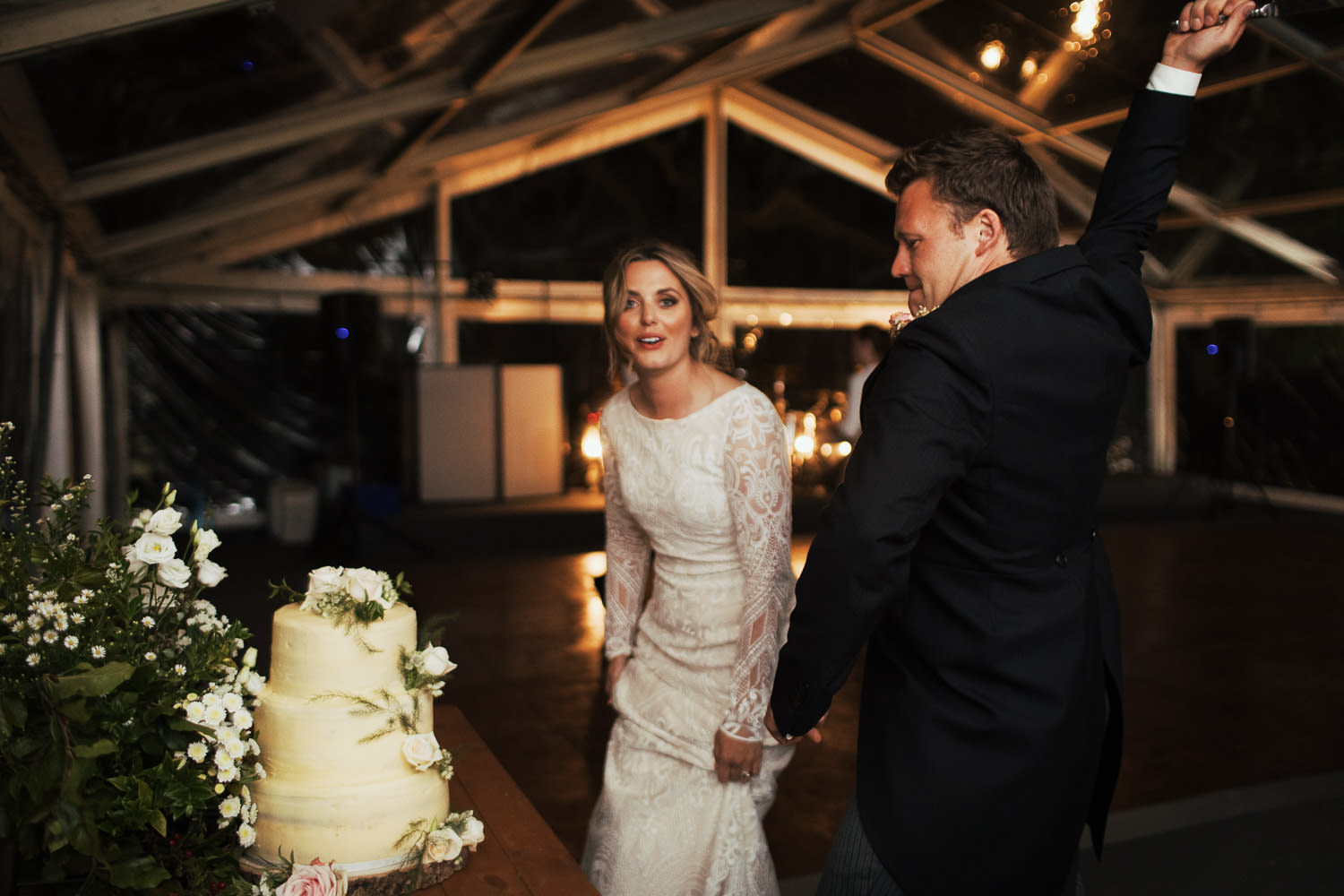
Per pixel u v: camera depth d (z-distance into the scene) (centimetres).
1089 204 884
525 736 373
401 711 130
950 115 842
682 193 1064
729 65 795
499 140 799
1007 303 126
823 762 346
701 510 190
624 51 588
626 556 220
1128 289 135
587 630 529
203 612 133
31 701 114
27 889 137
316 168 677
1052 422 124
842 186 1105
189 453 888
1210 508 954
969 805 127
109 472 840
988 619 128
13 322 441
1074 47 581
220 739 117
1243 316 962
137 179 500
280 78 455
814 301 1108
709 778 190
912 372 123
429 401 960
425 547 741
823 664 124
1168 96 154
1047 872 130
